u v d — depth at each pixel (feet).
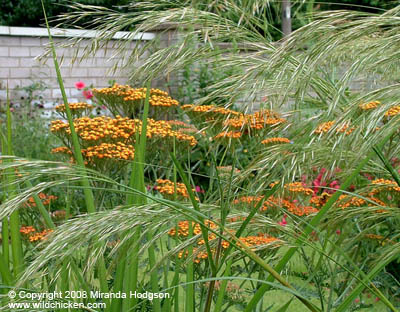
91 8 5.22
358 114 5.06
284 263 4.89
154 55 5.15
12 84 22.89
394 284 7.45
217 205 5.48
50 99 23.45
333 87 5.75
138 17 5.12
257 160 5.04
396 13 4.17
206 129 6.33
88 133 7.21
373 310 9.49
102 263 5.23
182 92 22.86
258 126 6.69
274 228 5.21
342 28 4.18
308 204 8.66
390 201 7.53
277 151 4.92
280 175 5.29
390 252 4.94
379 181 6.35
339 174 6.11
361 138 4.47
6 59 22.71
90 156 6.80
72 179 4.25
